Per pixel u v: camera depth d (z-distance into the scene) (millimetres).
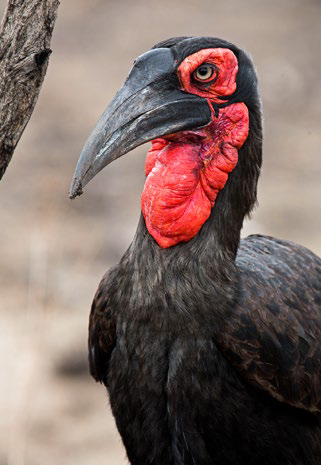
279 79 46312
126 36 52906
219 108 13055
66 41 52094
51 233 31438
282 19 55156
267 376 13297
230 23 54750
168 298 13000
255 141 13430
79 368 25406
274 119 43188
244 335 13148
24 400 23516
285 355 13406
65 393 24734
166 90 12812
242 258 14266
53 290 28547
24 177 36656
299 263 14805
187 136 13008
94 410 24250
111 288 14023
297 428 13750
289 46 50719
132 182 36625
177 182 12852
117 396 13977
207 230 13102
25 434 22719
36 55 11156
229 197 13258
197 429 13422
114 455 22359
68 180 36031
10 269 30469
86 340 25938
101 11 56062
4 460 21562
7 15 11133
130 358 13508
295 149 40375
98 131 12500
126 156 39125
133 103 12648
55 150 39375
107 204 34500
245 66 13336
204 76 12906
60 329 26531
